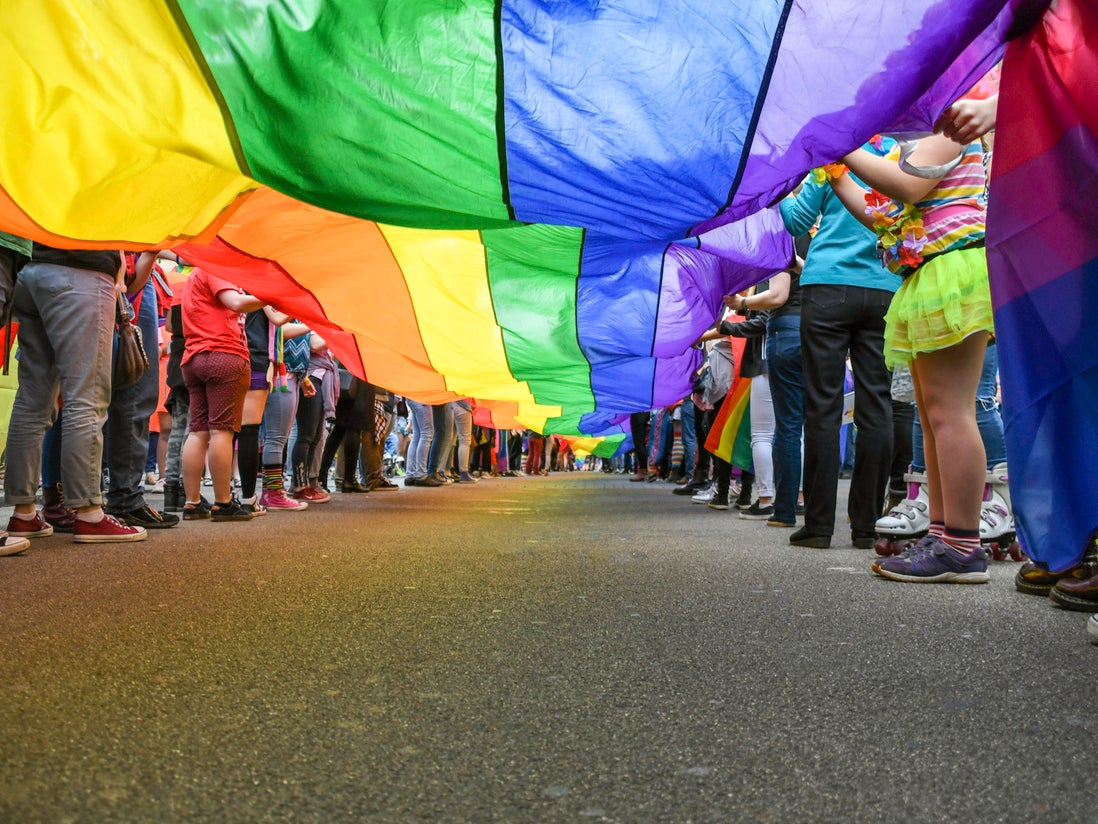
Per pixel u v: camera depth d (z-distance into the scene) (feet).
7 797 3.58
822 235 12.84
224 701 5.02
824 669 5.82
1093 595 7.79
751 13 7.28
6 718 4.61
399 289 14.75
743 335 17.98
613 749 4.30
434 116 7.85
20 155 7.89
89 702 4.94
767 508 18.92
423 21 7.55
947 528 9.55
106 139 7.93
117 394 14.14
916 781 3.89
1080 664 5.94
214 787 3.76
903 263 9.34
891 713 4.87
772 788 3.82
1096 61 6.17
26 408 12.21
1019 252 6.58
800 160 7.85
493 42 7.66
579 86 7.75
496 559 11.28
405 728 4.60
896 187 8.94
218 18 7.31
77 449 12.00
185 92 7.55
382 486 29.86
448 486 33.17
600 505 23.38
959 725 4.66
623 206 8.43
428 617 7.49
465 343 16.48
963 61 7.26
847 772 4.00
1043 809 3.59
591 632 6.94
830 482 12.71
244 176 8.04
